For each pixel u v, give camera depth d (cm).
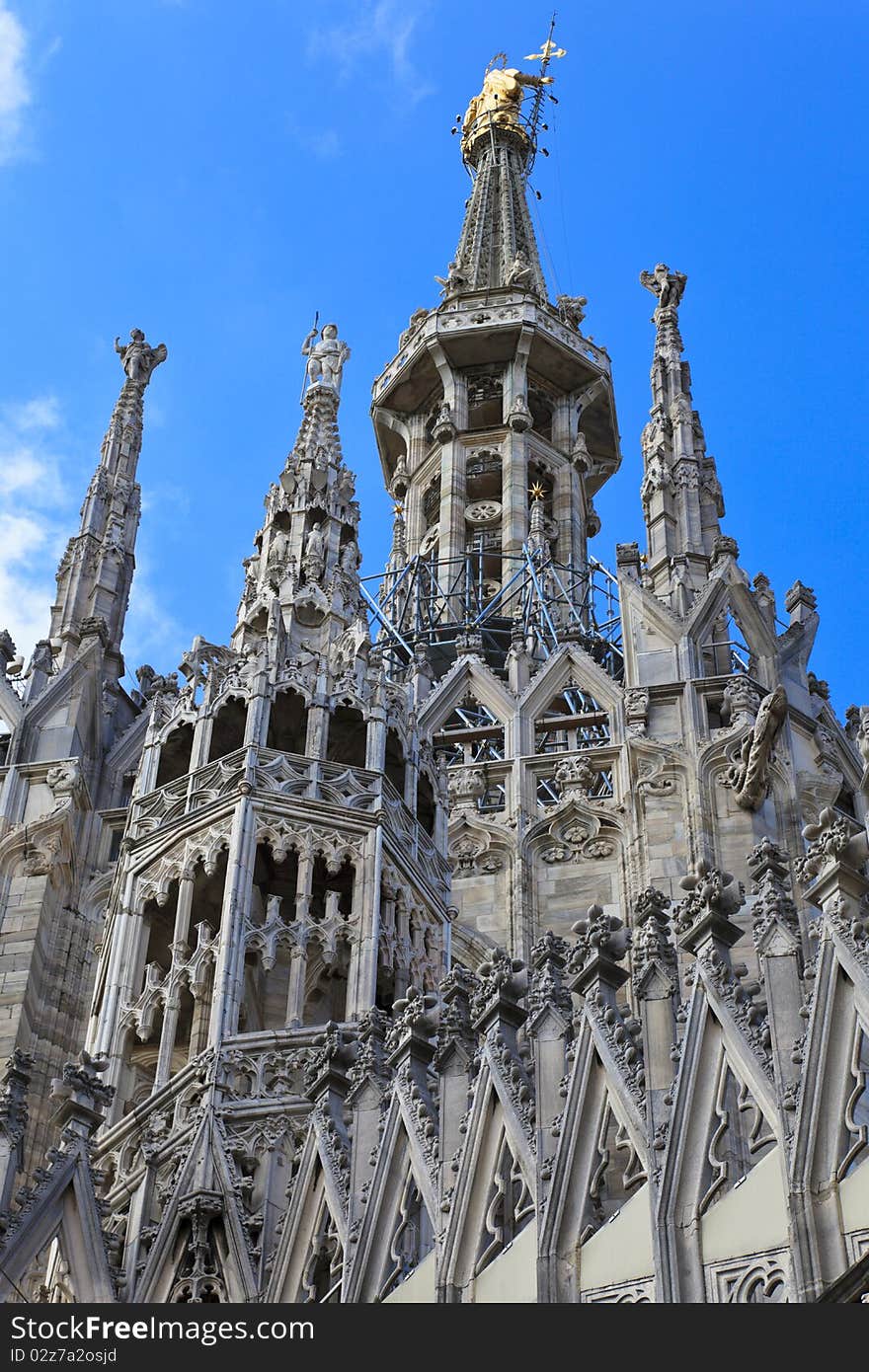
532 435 5628
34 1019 3019
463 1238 2178
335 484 3628
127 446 4134
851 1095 1945
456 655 4416
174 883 2920
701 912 2225
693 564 3791
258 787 2930
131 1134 2611
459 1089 2322
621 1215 2084
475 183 6669
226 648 3216
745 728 3353
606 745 3597
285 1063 2606
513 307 5781
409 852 3014
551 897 3409
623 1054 2188
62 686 3488
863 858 2072
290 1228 2361
